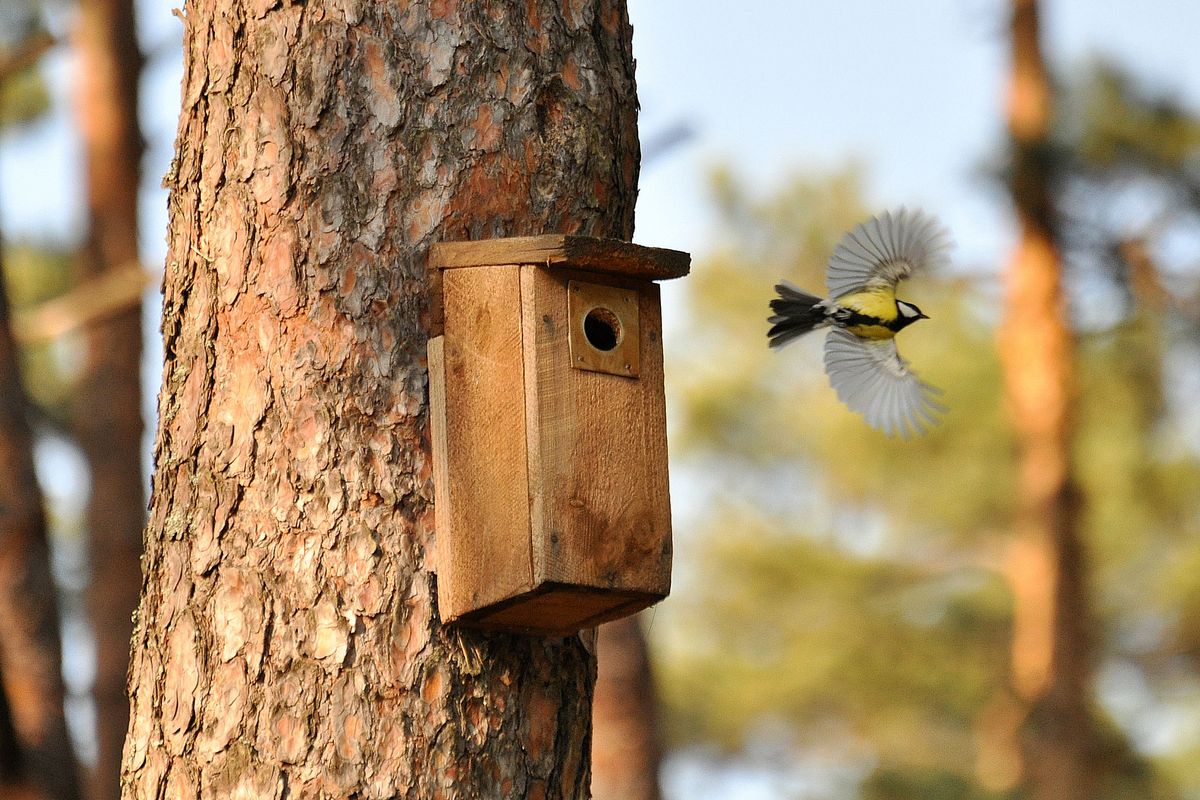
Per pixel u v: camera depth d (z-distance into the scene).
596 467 6.98
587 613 6.99
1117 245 19.44
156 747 6.80
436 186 7.04
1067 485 20.23
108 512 16.86
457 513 6.84
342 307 6.92
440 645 6.77
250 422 6.89
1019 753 21.30
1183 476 22.56
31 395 19.75
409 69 7.09
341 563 6.73
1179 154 19.28
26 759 12.13
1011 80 19.94
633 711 14.63
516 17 7.24
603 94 7.40
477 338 6.96
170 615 6.88
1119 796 23.69
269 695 6.63
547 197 7.18
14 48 19.23
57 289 20.77
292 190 7.00
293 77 7.07
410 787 6.60
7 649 12.77
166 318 7.24
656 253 7.08
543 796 6.89
